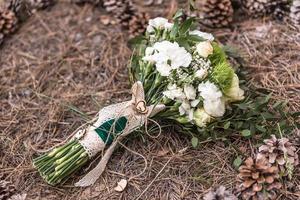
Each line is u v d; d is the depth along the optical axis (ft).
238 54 4.09
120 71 4.29
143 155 3.86
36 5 4.64
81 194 3.78
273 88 4.06
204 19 4.41
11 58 4.43
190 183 3.74
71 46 4.45
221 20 4.38
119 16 4.46
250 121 3.82
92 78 4.28
